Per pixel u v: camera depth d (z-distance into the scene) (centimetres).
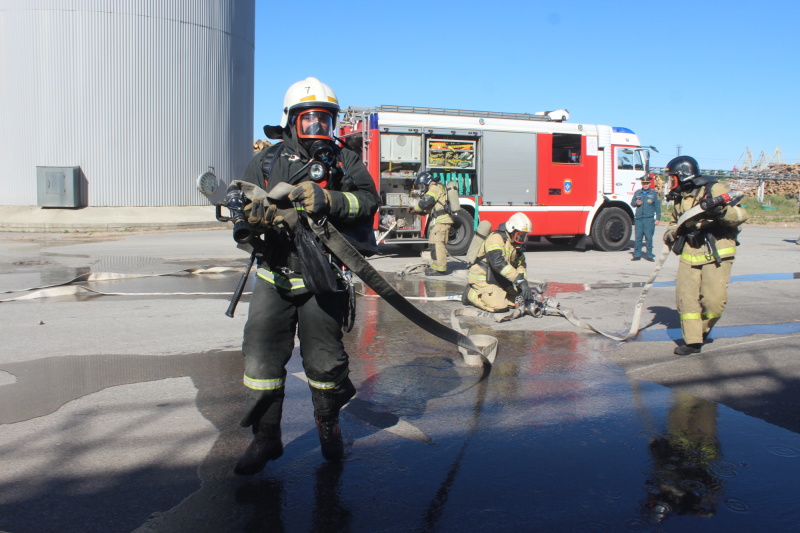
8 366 506
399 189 1406
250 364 306
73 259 1271
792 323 679
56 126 2427
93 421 390
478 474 323
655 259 1361
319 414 325
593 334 632
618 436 371
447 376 490
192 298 827
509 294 741
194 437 367
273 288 306
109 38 2422
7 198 2486
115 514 280
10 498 293
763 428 383
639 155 1627
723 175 4369
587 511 287
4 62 2438
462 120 1432
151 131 2519
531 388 461
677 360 532
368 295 854
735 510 288
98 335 614
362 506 290
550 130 1520
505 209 1483
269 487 308
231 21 2742
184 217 2512
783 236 2145
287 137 318
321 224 289
